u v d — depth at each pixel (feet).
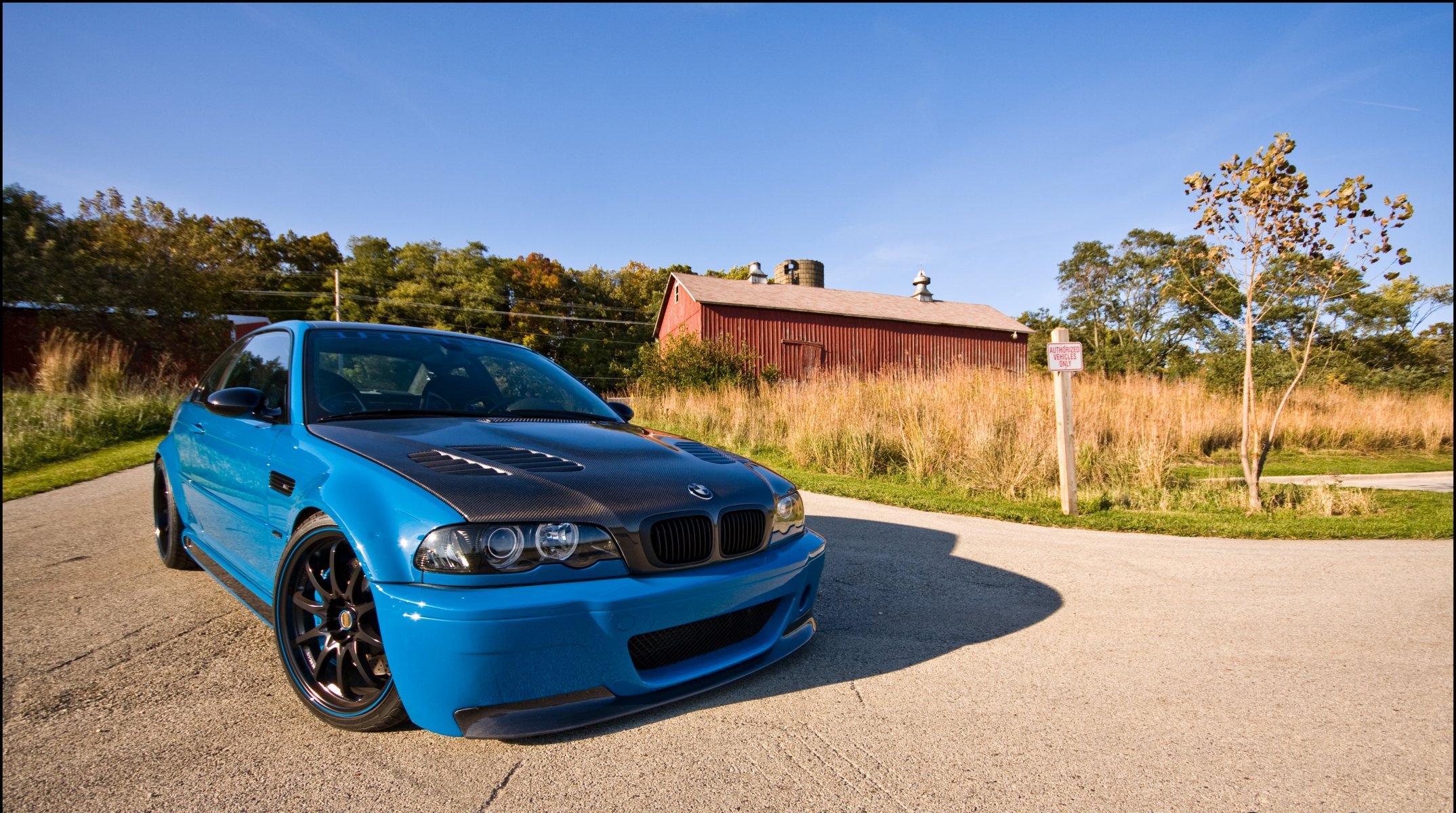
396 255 148.15
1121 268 160.56
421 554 6.21
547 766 6.51
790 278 133.90
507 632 6.09
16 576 12.37
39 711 7.34
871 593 12.60
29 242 61.41
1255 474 22.65
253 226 137.28
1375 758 7.11
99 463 27.27
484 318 136.05
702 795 6.09
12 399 37.65
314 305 133.69
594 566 6.68
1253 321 22.50
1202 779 6.64
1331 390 63.82
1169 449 34.55
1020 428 28.22
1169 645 10.30
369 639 6.79
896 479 28.63
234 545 9.52
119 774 6.19
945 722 7.66
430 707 6.20
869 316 100.42
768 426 41.14
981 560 15.31
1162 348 144.25
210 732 6.98
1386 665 9.66
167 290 66.13
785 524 8.70
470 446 7.98
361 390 9.45
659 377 71.46
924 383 41.55
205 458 10.68
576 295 155.84
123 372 45.91
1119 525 19.83
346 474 7.15
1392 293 95.40
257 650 9.18
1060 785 6.46
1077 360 21.25
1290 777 6.72
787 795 6.14
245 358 11.58
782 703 8.04
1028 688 8.67
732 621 7.89
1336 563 15.61
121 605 10.85
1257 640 10.57
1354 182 19.35
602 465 7.91
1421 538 18.61
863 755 6.91
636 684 6.86
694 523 7.48
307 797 5.90
